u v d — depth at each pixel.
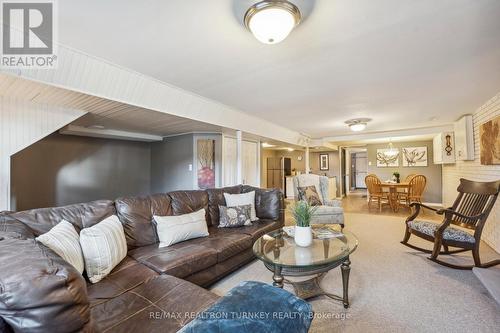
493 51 2.13
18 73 1.95
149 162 6.18
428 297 2.06
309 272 1.81
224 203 3.33
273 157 9.38
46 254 0.88
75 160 4.91
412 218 3.21
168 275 1.64
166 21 1.69
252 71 2.55
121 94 2.63
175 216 2.48
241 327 0.88
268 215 3.46
